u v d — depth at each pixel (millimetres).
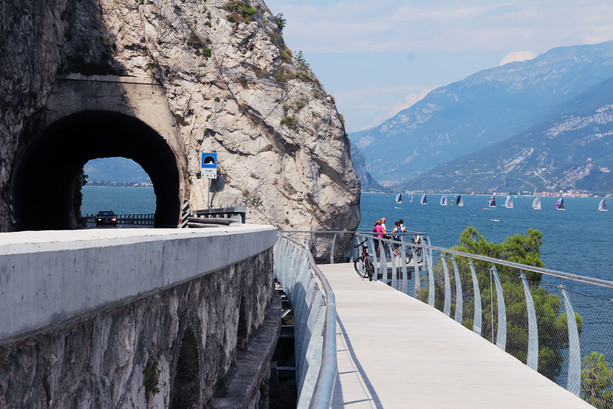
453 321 13945
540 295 9047
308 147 41531
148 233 5180
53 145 49000
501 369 9406
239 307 9758
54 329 3723
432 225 169625
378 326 13203
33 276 3287
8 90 33875
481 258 11766
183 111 42562
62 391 3871
